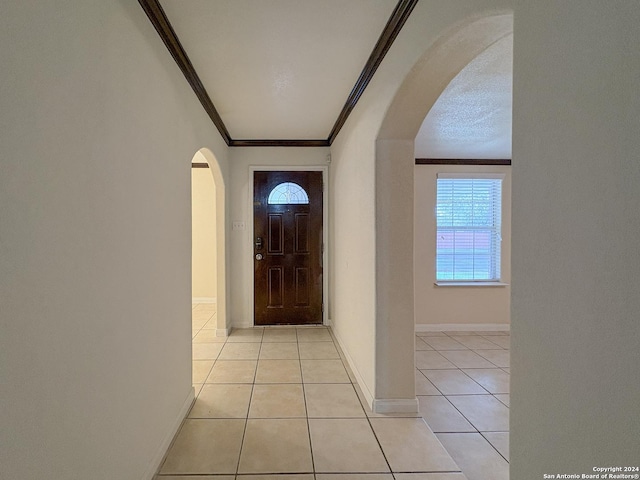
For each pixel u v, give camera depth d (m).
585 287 0.78
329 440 2.13
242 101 3.14
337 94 2.99
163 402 1.97
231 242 4.59
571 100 0.82
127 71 1.52
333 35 2.10
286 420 2.36
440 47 1.54
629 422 0.69
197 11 1.85
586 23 0.78
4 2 0.85
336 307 4.23
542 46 0.91
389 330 2.45
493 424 2.46
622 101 0.70
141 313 1.66
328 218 4.65
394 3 1.79
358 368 2.98
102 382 1.30
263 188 4.61
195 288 6.26
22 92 0.91
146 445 1.72
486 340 4.41
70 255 1.11
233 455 1.98
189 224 2.50
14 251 0.88
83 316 1.18
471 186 4.87
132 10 1.56
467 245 4.89
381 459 1.96
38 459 0.97
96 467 1.26
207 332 4.41
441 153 4.49
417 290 4.79
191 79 2.48
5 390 0.86
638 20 0.66
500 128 3.49
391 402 2.46
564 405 0.85
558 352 0.86
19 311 0.90
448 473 1.86
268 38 2.12
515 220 1.01
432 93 1.96
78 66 1.15
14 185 0.88
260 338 4.16
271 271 4.66
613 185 0.72
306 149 4.59
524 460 0.99
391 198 2.42
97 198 1.27
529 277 0.96
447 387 3.05
